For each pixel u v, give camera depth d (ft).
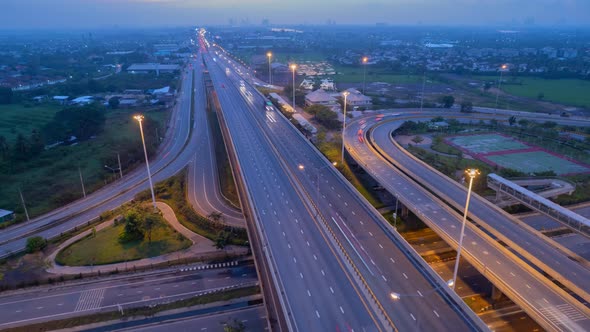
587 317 186.39
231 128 531.91
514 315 227.61
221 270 282.56
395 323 180.14
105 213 358.84
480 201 321.52
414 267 224.12
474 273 267.18
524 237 264.11
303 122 565.12
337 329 174.81
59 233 334.85
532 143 536.01
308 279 209.97
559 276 217.15
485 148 515.91
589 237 266.36
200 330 227.40
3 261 293.02
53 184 428.97
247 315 238.48
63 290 263.08
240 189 339.36
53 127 565.94
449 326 178.40
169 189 413.80
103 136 595.06
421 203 312.91
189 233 330.95
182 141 578.25
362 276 214.48
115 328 231.50
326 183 351.87
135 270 281.33
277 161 404.98
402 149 458.50
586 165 453.99
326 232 259.39
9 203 384.06
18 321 235.20
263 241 242.99
